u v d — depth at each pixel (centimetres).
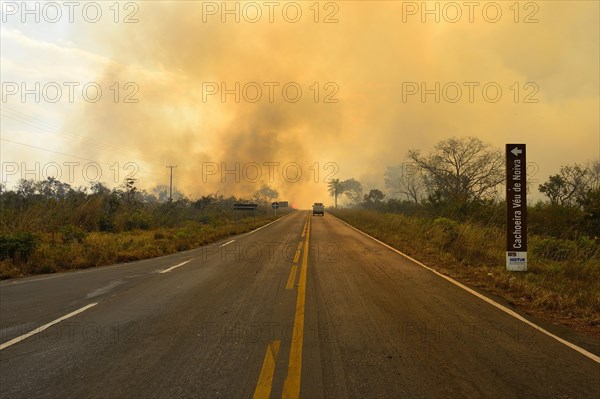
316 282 892
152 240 1727
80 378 394
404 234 2128
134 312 643
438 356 452
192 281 911
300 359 441
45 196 2362
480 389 371
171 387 373
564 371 414
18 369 417
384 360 439
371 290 809
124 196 2902
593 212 1647
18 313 644
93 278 959
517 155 1037
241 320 594
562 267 1017
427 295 765
